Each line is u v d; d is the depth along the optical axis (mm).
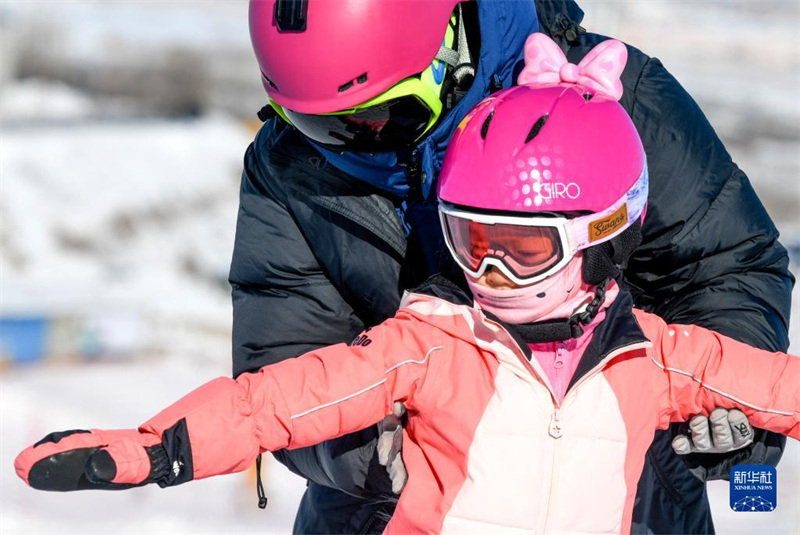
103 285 45656
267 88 3428
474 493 3217
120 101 83125
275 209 3779
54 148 67125
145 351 36781
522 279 3176
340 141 3412
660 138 3588
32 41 92625
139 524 14305
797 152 43938
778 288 3684
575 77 3400
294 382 3207
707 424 3396
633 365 3342
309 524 4195
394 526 3361
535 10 3666
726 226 3623
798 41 62219
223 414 3080
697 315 3648
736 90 51062
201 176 67125
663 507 3908
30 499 15227
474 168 3176
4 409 27578
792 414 3320
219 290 49531
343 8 3205
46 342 36188
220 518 15570
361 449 3639
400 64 3252
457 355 3297
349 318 3832
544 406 3242
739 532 11172
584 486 3246
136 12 109688
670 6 59625
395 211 3656
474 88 3463
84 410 28422
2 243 54031
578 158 3146
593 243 3176
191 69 87875
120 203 61500
